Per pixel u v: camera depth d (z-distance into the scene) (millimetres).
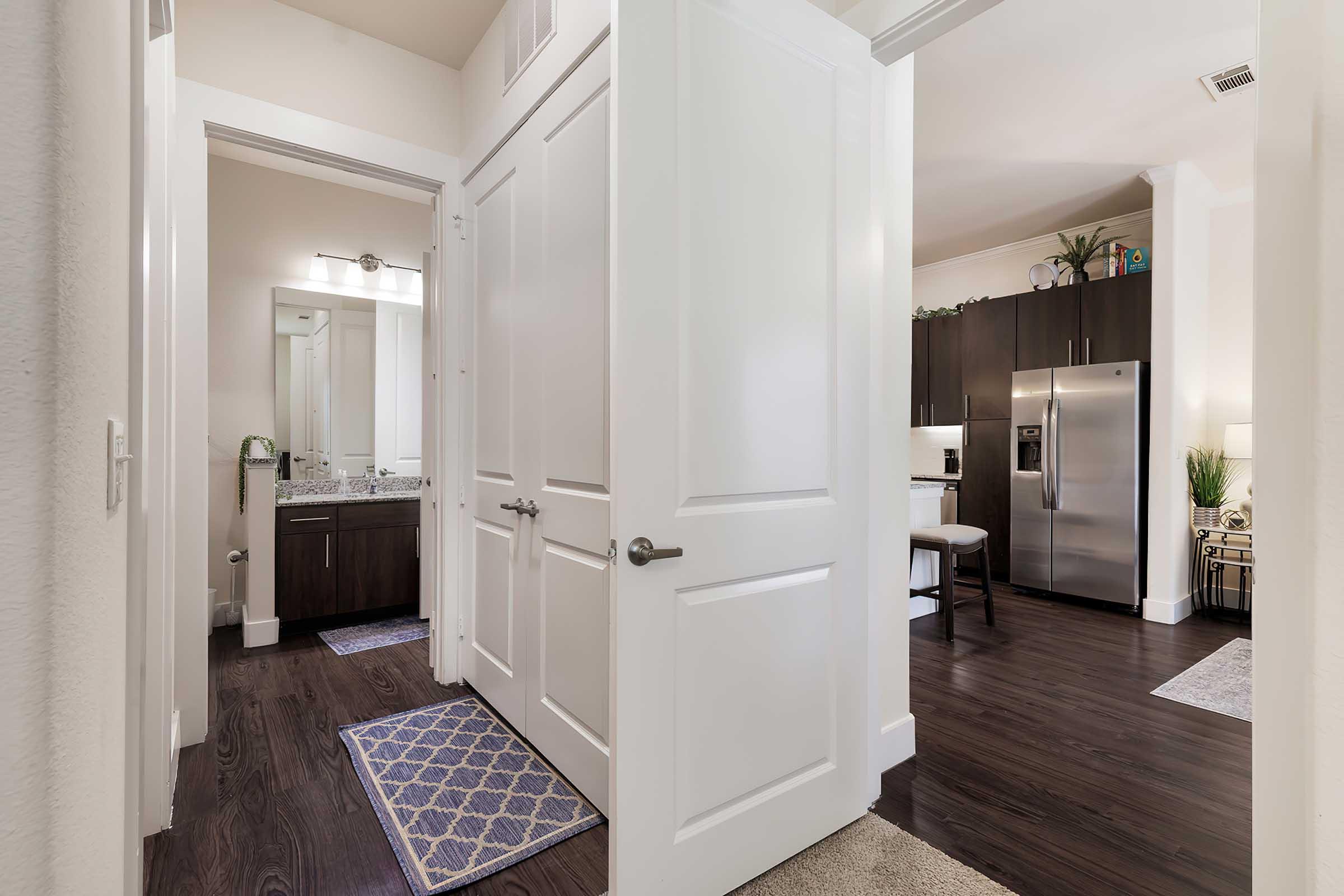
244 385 3746
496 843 1673
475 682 2680
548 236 2096
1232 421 4211
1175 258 3854
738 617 1481
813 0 1991
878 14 1832
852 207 1736
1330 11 622
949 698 2691
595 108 1847
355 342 4113
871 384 1852
